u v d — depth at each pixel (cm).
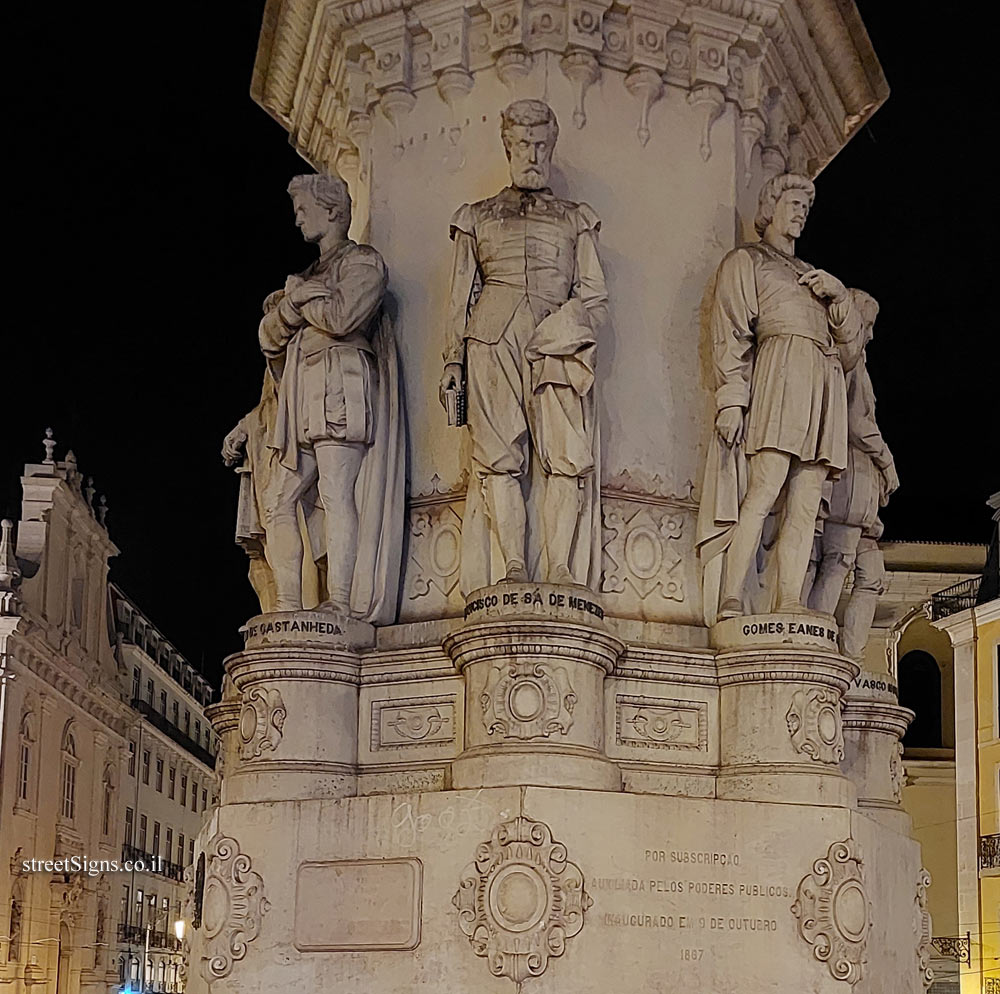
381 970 471
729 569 538
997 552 2122
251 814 495
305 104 676
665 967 466
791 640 514
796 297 543
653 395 556
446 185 580
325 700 514
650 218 570
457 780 482
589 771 478
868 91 683
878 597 618
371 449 550
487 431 512
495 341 516
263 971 482
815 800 497
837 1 619
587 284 527
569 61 573
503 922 459
